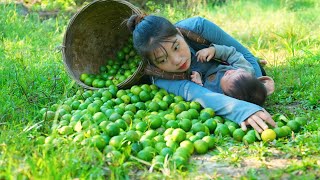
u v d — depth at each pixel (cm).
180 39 189
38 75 231
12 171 131
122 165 139
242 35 316
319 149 148
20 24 329
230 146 158
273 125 165
